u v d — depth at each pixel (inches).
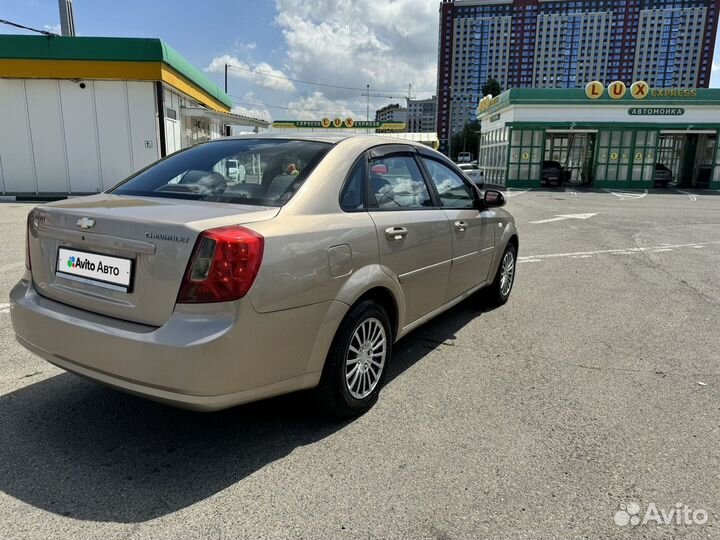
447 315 215.0
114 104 655.1
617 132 1180.5
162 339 92.7
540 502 97.1
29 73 623.2
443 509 94.7
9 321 188.2
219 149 141.7
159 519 90.7
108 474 103.5
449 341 183.9
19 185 659.4
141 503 95.0
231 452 112.3
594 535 88.8
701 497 99.4
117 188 134.6
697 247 383.6
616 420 128.6
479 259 193.0
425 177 162.6
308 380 112.2
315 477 103.7
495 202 193.5
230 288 93.5
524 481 103.4
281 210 108.1
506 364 163.6
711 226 507.2
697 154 1240.2
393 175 145.8
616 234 448.5
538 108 1175.0
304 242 106.3
